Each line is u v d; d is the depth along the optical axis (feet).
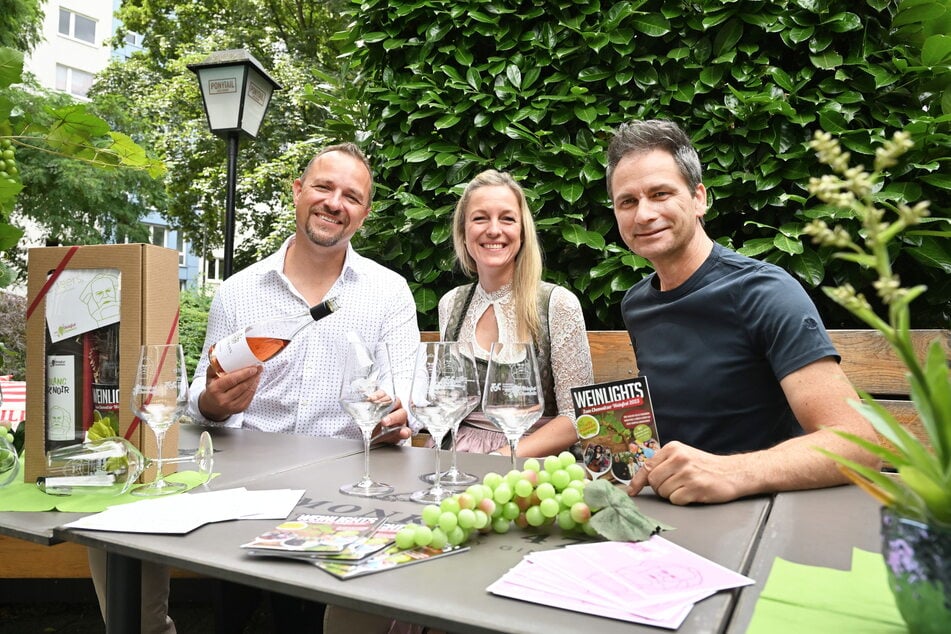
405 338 7.47
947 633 1.59
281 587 2.32
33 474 3.87
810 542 2.59
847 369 6.33
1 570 6.81
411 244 8.86
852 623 1.89
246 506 3.24
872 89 7.11
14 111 4.51
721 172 7.38
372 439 5.31
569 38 8.13
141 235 42.04
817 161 7.03
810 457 3.41
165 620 4.85
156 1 42.55
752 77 7.35
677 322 5.08
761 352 4.68
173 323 4.05
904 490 1.72
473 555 2.57
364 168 7.50
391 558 2.50
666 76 7.73
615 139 5.40
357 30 9.36
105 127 4.50
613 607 2.01
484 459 4.65
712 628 1.89
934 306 7.04
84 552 6.82
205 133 37.42
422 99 8.43
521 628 1.90
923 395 1.60
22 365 10.34
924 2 6.86
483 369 7.11
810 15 7.17
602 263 7.55
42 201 37.04
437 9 8.57
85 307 3.87
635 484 3.43
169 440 4.22
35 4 29.50
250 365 5.36
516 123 8.07
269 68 36.81
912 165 6.56
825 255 6.86
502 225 7.14
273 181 33.68
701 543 2.64
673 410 5.06
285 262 7.70
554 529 2.91
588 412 3.74
